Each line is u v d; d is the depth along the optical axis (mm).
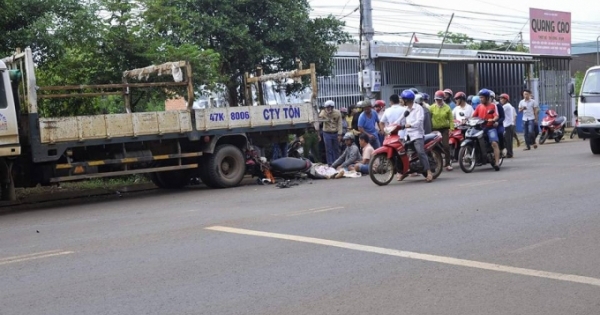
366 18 21656
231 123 15281
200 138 14969
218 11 19828
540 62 36156
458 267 6812
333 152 17844
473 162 15500
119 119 13539
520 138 30625
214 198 13172
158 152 14523
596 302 5637
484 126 15539
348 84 26109
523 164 17016
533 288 6047
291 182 15445
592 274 6457
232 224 9586
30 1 15375
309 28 21531
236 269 6914
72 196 15086
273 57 20703
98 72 17375
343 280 6426
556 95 37344
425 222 9211
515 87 34000
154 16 18094
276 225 9344
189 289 6227
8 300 6027
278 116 16141
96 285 6449
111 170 13906
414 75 28719
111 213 11656
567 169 15109
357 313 5449
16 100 12750
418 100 15281
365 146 16453
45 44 15328
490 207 10273
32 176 13164
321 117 18000
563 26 37312
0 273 7066
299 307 5637
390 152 13680
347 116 20031
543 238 8039
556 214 9516
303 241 8188
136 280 6590
